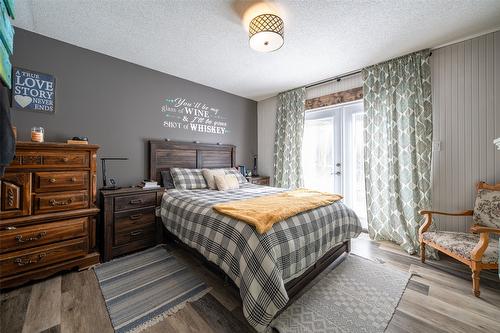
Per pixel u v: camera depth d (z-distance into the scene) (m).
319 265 1.87
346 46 2.42
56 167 1.91
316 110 3.69
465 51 2.29
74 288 1.72
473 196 2.25
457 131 2.34
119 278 1.87
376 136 2.85
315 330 1.32
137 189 2.44
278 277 1.28
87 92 2.49
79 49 2.44
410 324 1.37
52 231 1.85
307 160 3.86
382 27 2.07
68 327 1.33
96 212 2.08
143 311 1.46
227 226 1.59
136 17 1.94
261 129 4.55
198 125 3.59
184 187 2.89
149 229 2.51
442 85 2.42
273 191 2.84
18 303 1.53
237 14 1.89
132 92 2.84
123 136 2.78
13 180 1.71
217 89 3.86
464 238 1.98
